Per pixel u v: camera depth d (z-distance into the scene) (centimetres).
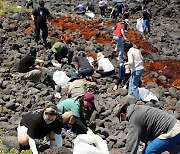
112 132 1016
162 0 3691
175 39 2500
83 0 4522
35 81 1301
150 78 1544
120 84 1387
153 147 703
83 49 1847
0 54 1631
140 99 1238
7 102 1123
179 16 3575
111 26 2502
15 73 1391
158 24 3156
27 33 2048
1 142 849
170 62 1775
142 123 695
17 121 998
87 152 732
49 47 1869
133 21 2983
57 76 1302
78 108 914
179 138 698
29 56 1323
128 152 700
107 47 1911
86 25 2412
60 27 2252
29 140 816
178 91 1405
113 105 1184
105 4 3422
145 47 2062
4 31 2033
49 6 3881
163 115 702
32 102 1127
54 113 794
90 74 1370
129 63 1232
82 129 914
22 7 3488
